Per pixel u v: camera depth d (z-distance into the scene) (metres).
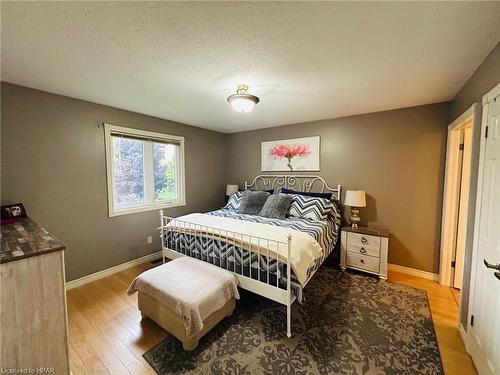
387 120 3.00
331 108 2.92
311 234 2.33
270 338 1.77
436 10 1.15
